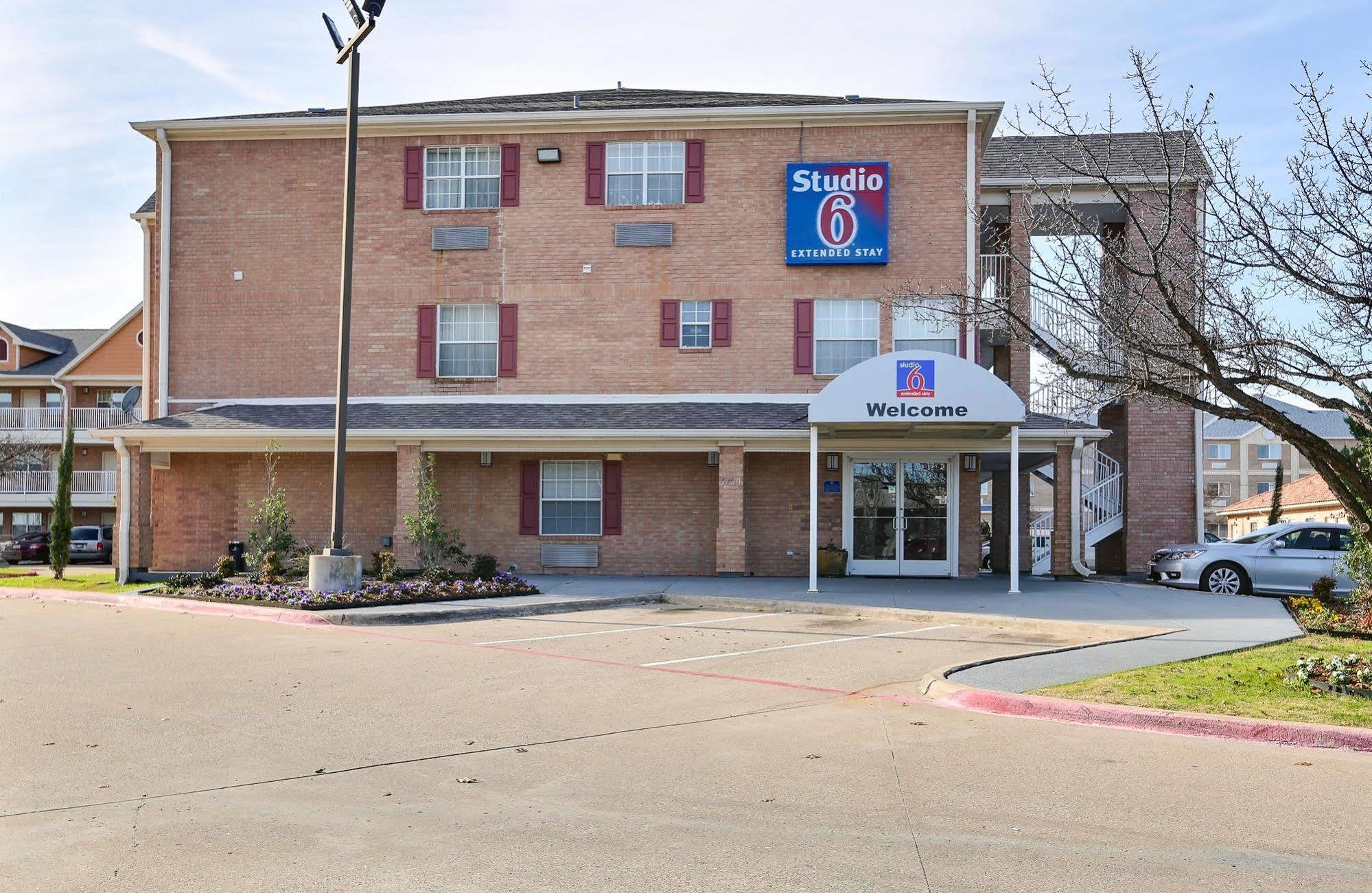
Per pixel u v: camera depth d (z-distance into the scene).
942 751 7.81
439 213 23.80
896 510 22.39
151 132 24.16
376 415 22.66
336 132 23.94
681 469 22.89
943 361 18.44
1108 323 10.21
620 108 23.53
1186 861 5.48
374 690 10.27
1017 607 16.36
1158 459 24.36
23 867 5.37
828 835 5.90
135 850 5.64
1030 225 13.50
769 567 22.53
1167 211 10.10
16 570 32.12
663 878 5.22
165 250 24.16
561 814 6.29
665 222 23.31
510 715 9.13
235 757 7.65
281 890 5.07
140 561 22.58
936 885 5.12
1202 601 17.23
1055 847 5.69
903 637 14.02
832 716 9.09
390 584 18.12
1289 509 35.53
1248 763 7.52
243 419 22.44
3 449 39.88
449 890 5.07
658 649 12.98
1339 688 9.52
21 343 46.66
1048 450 21.41
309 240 24.00
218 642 13.69
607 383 23.31
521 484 23.14
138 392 28.16
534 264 23.56
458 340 23.81
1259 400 10.12
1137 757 7.65
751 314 23.08
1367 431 11.88
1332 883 5.19
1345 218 9.62
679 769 7.29
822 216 22.80
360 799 6.60
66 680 10.82
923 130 22.86
